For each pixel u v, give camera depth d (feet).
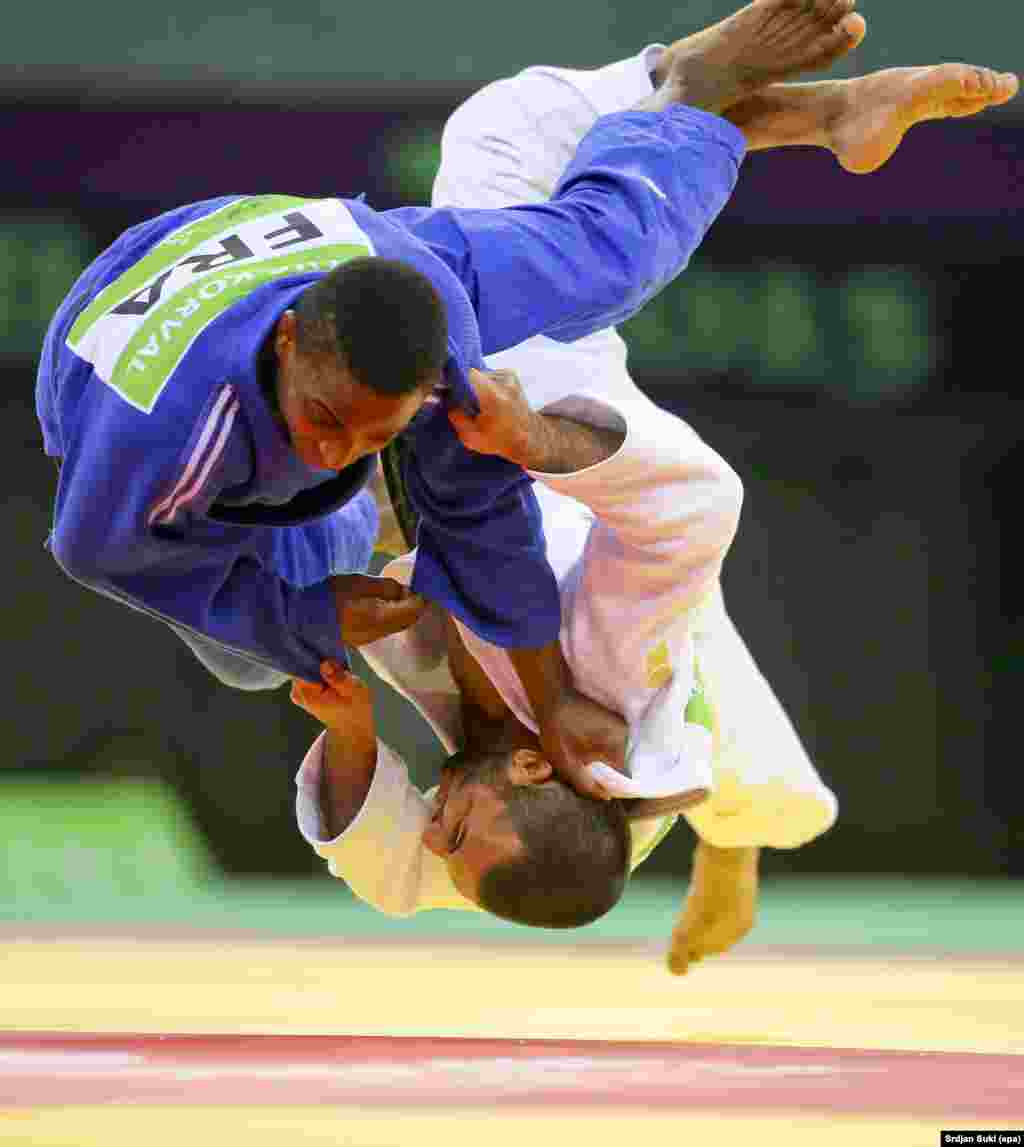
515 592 31.17
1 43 110.63
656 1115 22.16
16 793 102.12
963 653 156.46
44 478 141.69
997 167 123.95
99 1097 23.04
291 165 120.37
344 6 112.06
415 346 24.64
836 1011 45.47
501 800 31.94
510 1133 20.56
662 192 32.24
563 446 29.22
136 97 115.14
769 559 154.20
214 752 144.87
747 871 42.50
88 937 75.87
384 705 99.76
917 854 155.74
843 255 133.39
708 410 145.79
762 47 35.24
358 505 36.22
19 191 119.65
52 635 142.92
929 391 142.41
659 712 32.86
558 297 30.66
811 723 155.22
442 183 39.86
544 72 39.50
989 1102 23.44
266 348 26.35
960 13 109.09
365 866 34.09
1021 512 155.33
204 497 27.22
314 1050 28.35
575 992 51.34
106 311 28.71
